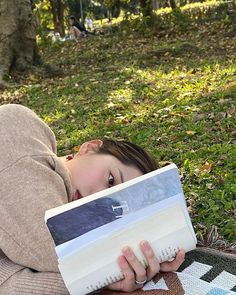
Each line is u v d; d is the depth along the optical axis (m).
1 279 2.14
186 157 4.20
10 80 10.68
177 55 10.99
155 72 9.02
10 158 2.20
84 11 41.91
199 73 8.18
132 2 22.16
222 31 13.76
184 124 5.25
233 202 3.21
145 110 6.26
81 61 12.87
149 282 2.23
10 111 2.38
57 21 26.98
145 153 2.39
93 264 1.97
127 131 5.45
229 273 2.35
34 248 2.08
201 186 3.56
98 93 8.05
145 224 2.00
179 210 2.03
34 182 2.15
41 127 2.46
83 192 2.29
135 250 2.00
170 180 2.07
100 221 1.97
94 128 5.85
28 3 11.41
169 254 2.07
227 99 5.85
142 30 15.97
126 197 2.01
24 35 11.32
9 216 2.12
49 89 9.34
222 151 4.17
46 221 1.93
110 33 18.19
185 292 2.18
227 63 8.80
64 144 5.48
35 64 11.45
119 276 2.03
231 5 17.12
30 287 2.06
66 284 1.97
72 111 7.00
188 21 16.16
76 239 1.93
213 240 2.80
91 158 2.34
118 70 10.08
